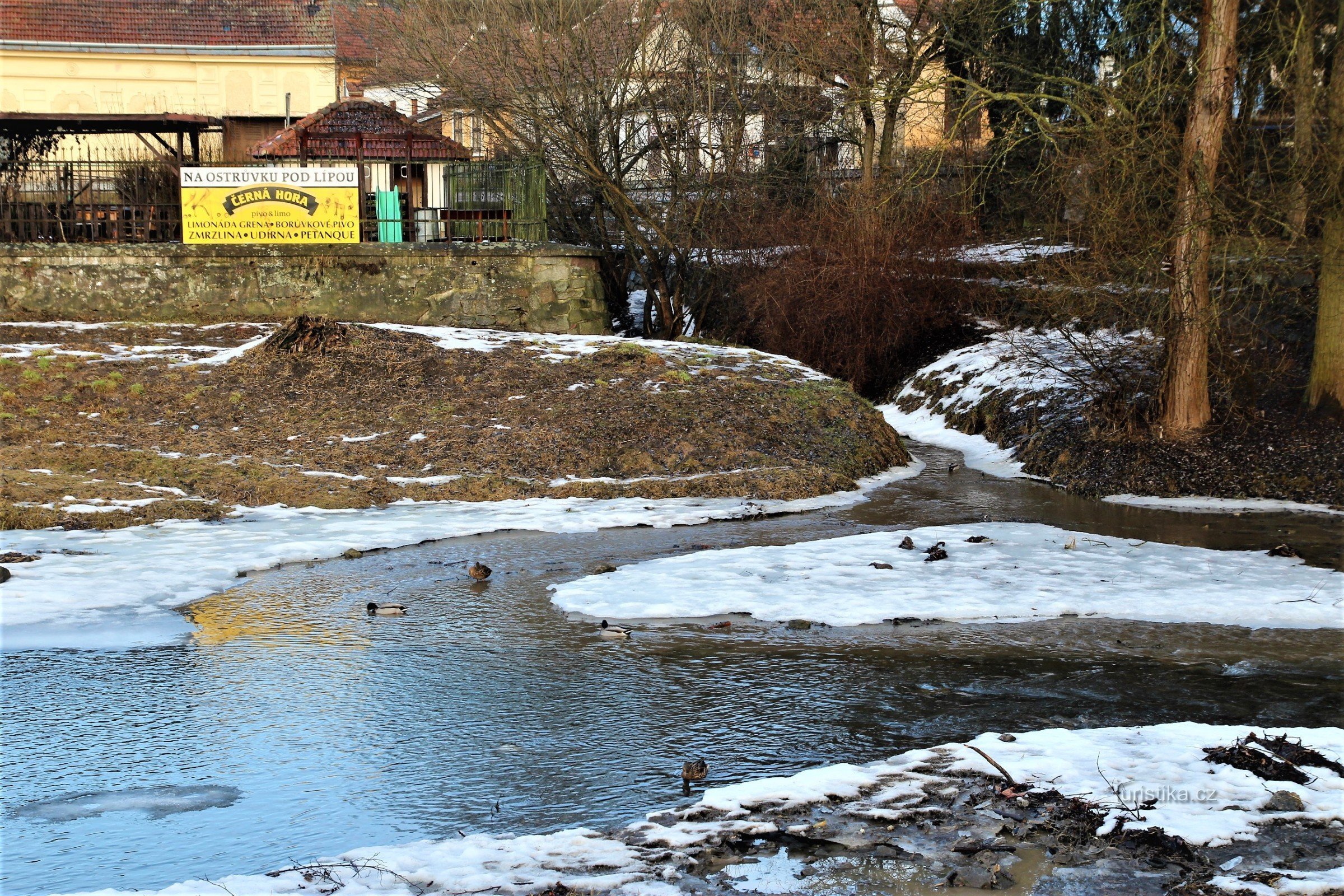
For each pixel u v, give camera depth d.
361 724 7.19
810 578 11.07
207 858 5.38
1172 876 4.98
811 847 5.34
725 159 27.17
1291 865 5.05
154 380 18.84
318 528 13.38
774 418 18.25
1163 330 17.62
